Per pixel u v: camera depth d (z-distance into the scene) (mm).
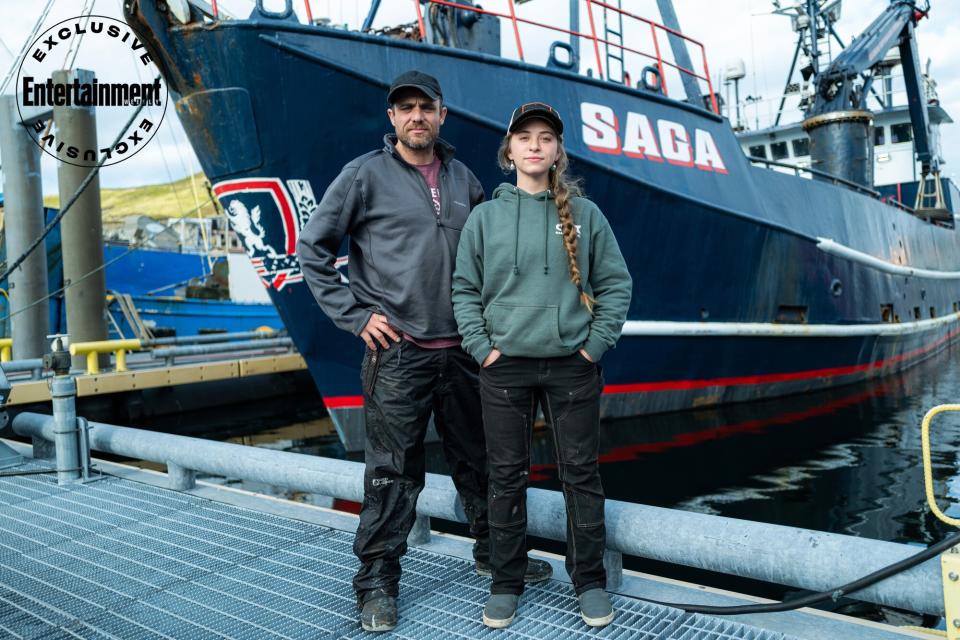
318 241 2082
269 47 4957
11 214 9805
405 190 2119
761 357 8125
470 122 5535
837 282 8750
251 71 5020
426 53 5441
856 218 9320
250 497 3520
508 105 5730
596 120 6223
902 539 4258
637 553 2240
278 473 3164
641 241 6602
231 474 3387
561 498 2418
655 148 6613
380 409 2104
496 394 2004
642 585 2352
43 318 9945
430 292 2104
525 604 2221
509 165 2117
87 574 2611
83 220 9367
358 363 6195
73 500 3574
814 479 5562
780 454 6316
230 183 5508
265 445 7879
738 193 7293
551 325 1908
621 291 1990
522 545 2094
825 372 9195
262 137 5242
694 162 6945
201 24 4945
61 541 2977
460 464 2318
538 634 2031
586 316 1955
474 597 2293
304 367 10820
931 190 13445
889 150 13984
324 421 9320
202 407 9953
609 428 7133
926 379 10523
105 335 9633
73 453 3928
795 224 8023
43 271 9969
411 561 2613
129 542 2939
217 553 2787
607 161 6215
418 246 2096
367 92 5242
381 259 2109
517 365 1975
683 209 6711
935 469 5703
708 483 5551
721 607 2080
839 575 1863
